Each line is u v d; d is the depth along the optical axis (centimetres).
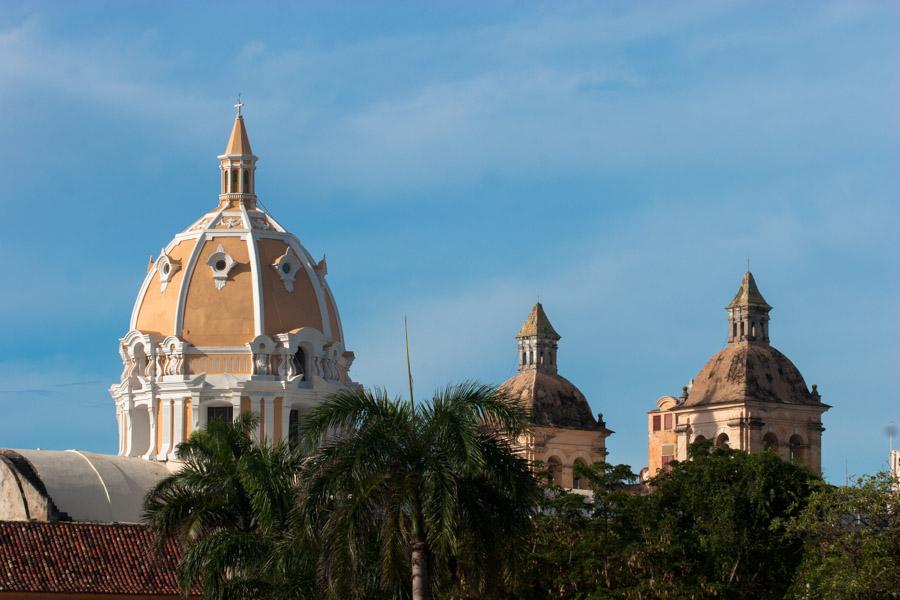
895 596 17412
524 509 13875
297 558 14762
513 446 14325
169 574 19588
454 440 13600
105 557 19588
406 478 13575
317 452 14062
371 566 14100
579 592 19600
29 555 19325
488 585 13912
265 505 15800
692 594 19812
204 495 16850
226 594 15500
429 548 13625
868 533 18050
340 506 13700
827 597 17838
